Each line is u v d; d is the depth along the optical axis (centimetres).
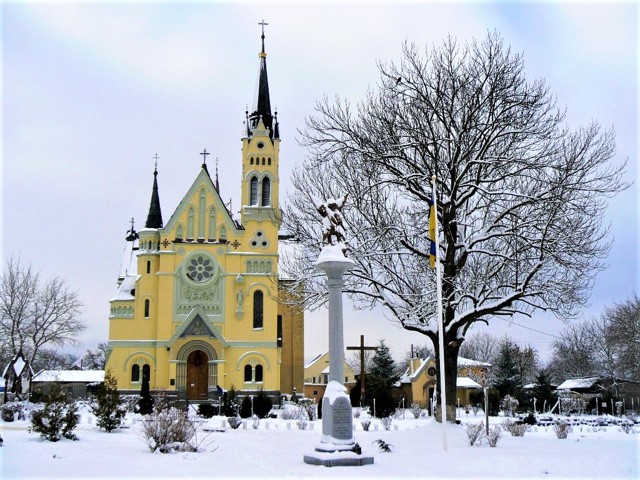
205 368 6981
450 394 3181
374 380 6612
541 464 1988
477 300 3366
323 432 2025
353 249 3366
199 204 7362
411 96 3466
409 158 3484
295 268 4034
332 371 2077
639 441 2931
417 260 3678
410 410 6425
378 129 3528
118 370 6975
